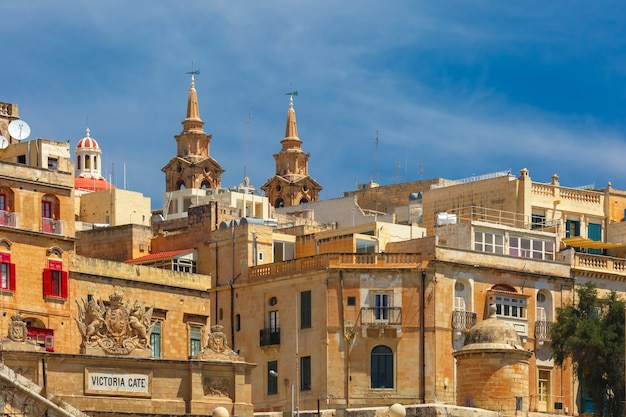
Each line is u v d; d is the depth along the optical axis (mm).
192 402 101625
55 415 90438
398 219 150375
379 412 101375
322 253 127250
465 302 126188
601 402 120188
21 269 114312
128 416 98438
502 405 110438
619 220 144750
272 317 127250
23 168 115500
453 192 143625
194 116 185625
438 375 123500
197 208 137375
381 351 123938
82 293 117625
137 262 135375
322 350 123438
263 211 162375
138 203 157375
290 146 190875
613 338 120062
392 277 124625
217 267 131500
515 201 138375
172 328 123562
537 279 129625
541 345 128125
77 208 158000
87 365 98500
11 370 92250
